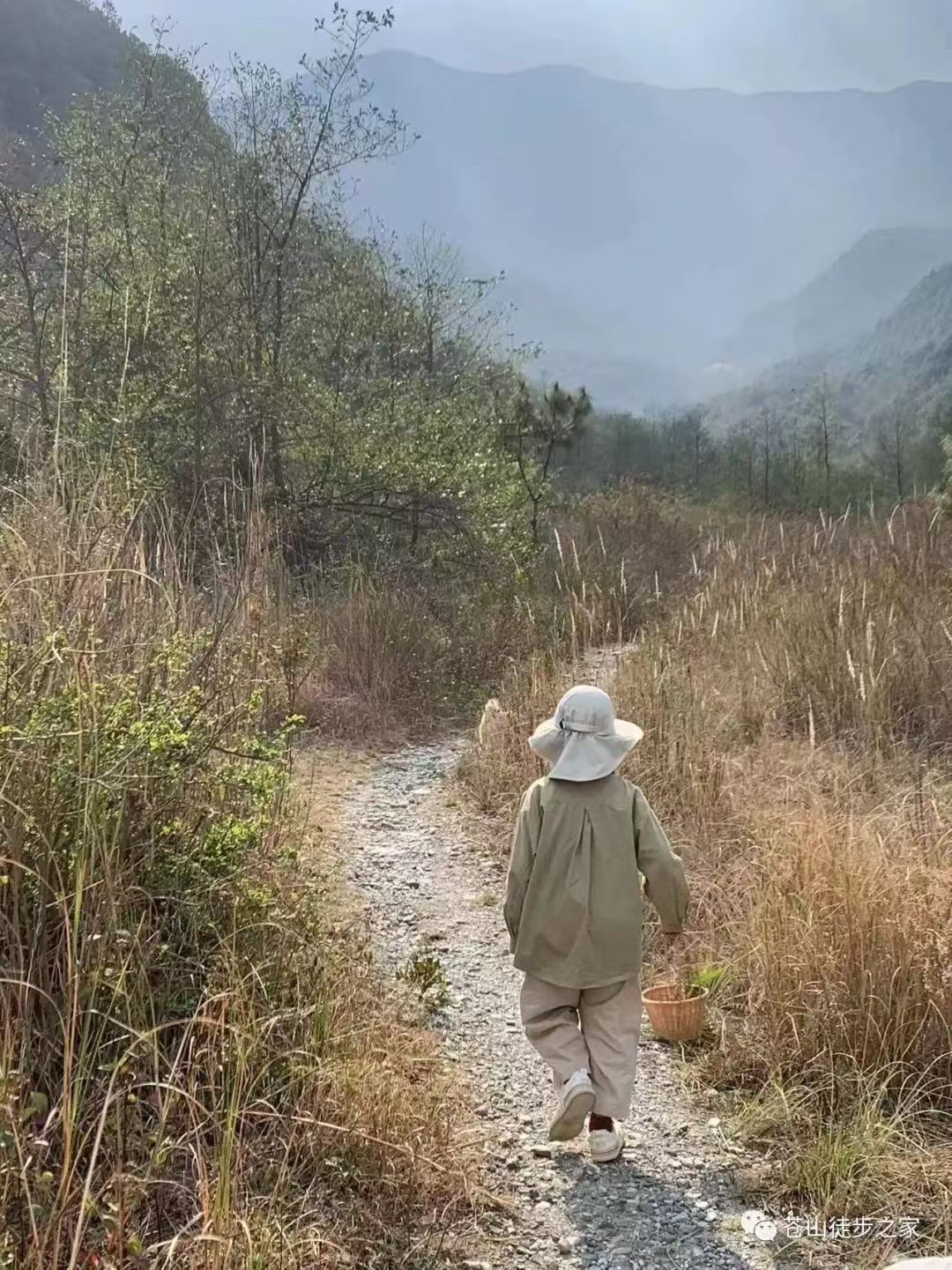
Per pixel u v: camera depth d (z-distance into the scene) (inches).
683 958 188.7
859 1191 122.6
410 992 167.6
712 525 839.1
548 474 717.9
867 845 171.9
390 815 281.3
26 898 117.0
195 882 139.7
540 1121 144.7
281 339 525.3
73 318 407.8
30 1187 94.2
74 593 143.3
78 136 514.0
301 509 506.0
